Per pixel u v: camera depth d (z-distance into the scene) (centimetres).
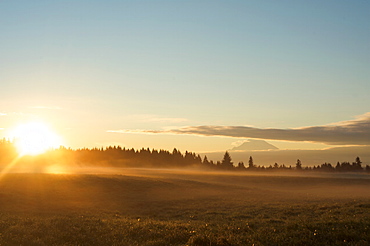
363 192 6888
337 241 1522
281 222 2494
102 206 4375
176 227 2111
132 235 1872
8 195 4738
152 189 6312
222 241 1530
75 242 1695
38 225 2177
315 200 4753
